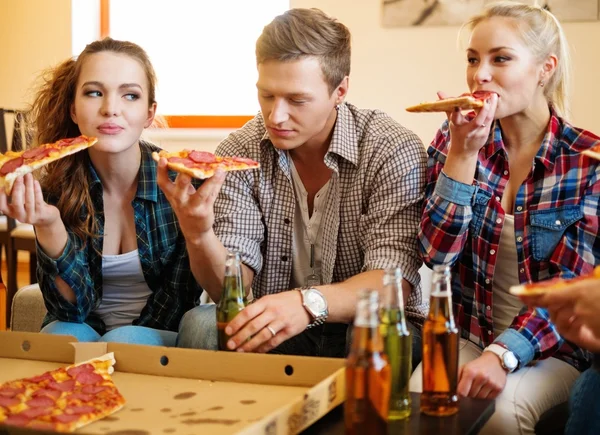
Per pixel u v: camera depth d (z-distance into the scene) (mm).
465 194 1837
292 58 1842
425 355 1399
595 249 1814
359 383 1214
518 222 1885
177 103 5051
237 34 4922
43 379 1489
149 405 1406
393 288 1377
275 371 1519
